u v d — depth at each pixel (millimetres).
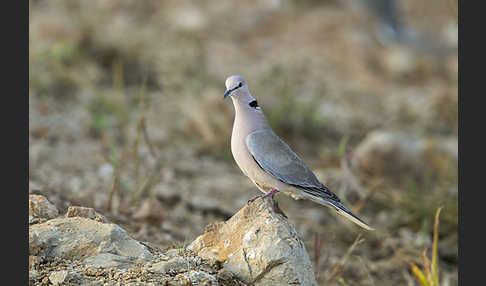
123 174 12000
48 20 17953
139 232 9492
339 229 11977
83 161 12453
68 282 6707
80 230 7434
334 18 23953
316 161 14531
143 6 22219
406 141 14711
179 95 15789
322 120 16156
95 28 17781
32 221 7734
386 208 12969
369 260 11242
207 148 14406
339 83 19672
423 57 22656
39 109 14414
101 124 13961
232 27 22531
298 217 12250
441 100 18578
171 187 12102
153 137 14258
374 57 21812
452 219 12398
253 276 7168
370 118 17297
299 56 20938
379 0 24250
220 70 18578
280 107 15797
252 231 7410
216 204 11836
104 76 16656
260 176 8352
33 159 12102
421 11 26641
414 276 10922
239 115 8391
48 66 15953
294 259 7156
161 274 7000
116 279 6828
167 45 18562
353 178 11836
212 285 6895
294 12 24422
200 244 7773
